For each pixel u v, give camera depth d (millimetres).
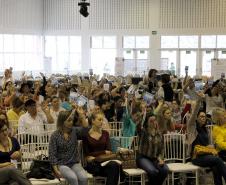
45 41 22109
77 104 7391
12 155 5160
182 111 7801
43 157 5520
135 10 21031
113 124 7070
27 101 6551
